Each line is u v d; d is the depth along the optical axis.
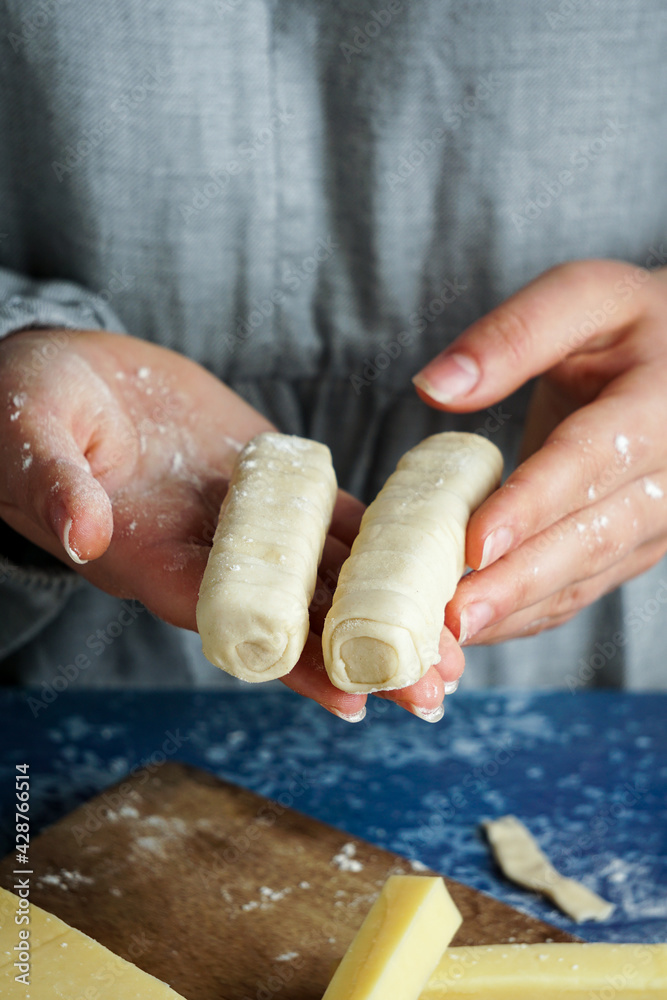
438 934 0.39
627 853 0.44
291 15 0.49
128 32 0.48
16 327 0.45
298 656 0.35
